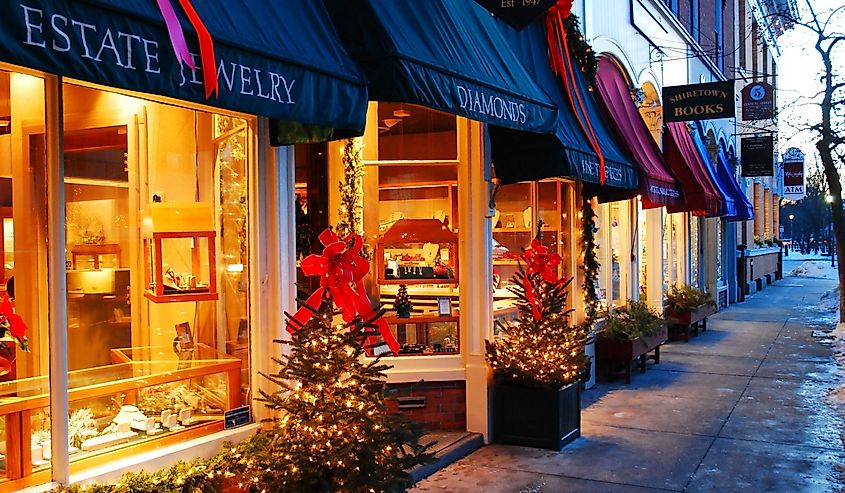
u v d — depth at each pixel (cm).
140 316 491
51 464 386
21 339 394
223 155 512
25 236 397
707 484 612
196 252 515
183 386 473
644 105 1258
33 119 395
